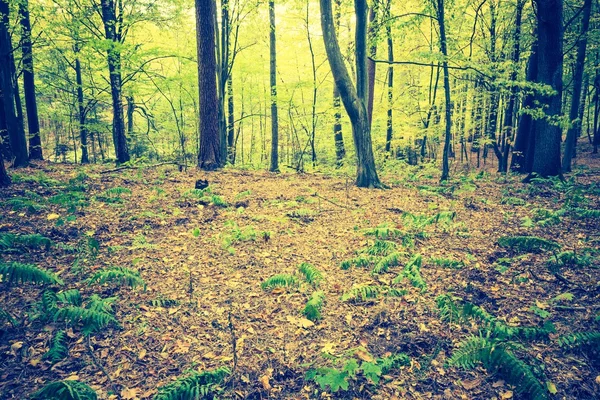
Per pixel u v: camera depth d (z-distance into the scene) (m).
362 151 11.94
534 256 5.61
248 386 3.21
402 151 27.92
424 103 20.94
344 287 4.99
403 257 5.89
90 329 3.64
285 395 3.13
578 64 13.43
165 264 5.59
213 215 8.06
